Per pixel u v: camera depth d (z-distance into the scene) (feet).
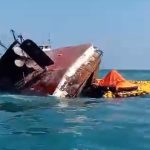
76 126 45.70
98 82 89.92
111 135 40.65
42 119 51.19
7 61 78.07
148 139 38.83
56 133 41.86
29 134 41.34
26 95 77.66
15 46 76.02
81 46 92.63
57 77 78.89
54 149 35.12
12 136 40.50
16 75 80.43
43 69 80.18
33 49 77.36
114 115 54.80
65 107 63.72
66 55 89.20
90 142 37.65
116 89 82.02
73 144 36.86
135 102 71.97
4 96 75.82
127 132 42.22
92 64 87.97
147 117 53.01
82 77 82.07
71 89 78.23
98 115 55.01
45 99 72.95
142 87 94.07
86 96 81.76
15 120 50.44
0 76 81.20
